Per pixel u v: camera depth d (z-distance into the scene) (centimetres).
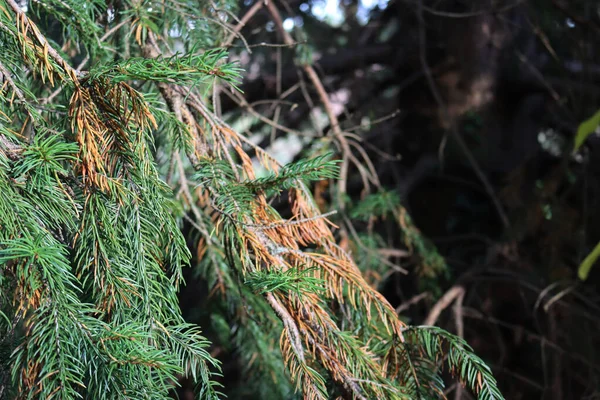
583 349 205
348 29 308
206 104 131
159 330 104
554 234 219
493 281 223
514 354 225
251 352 154
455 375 113
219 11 140
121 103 101
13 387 104
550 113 281
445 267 194
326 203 198
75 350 97
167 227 105
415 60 264
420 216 259
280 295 108
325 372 113
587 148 238
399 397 108
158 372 98
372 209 185
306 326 108
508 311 230
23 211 96
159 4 126
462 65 259
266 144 261
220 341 169
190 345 104
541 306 223
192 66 98
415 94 266
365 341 119
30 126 114
